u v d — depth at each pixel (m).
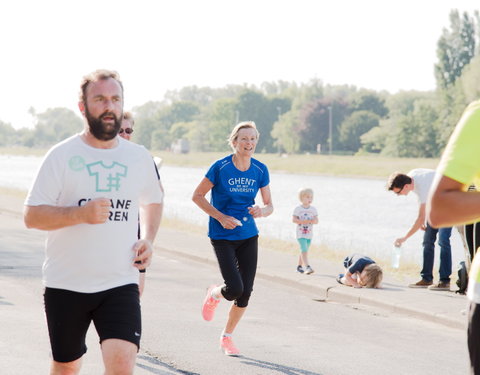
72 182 5.09
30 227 5.02
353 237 25.06
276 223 29.09
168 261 17.72
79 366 5.31
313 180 78.69
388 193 53.97
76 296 5.06
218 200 8.80
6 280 13.78
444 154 3.75
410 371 8.23
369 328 10.60
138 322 5.09
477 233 4.80
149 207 5.48
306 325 10.69
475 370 3.87
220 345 9.06
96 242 5.07
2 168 107.81
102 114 5.02
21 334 9.40
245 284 8.69
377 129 183.00
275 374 7.93
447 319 10.93
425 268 13.65
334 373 8.05
